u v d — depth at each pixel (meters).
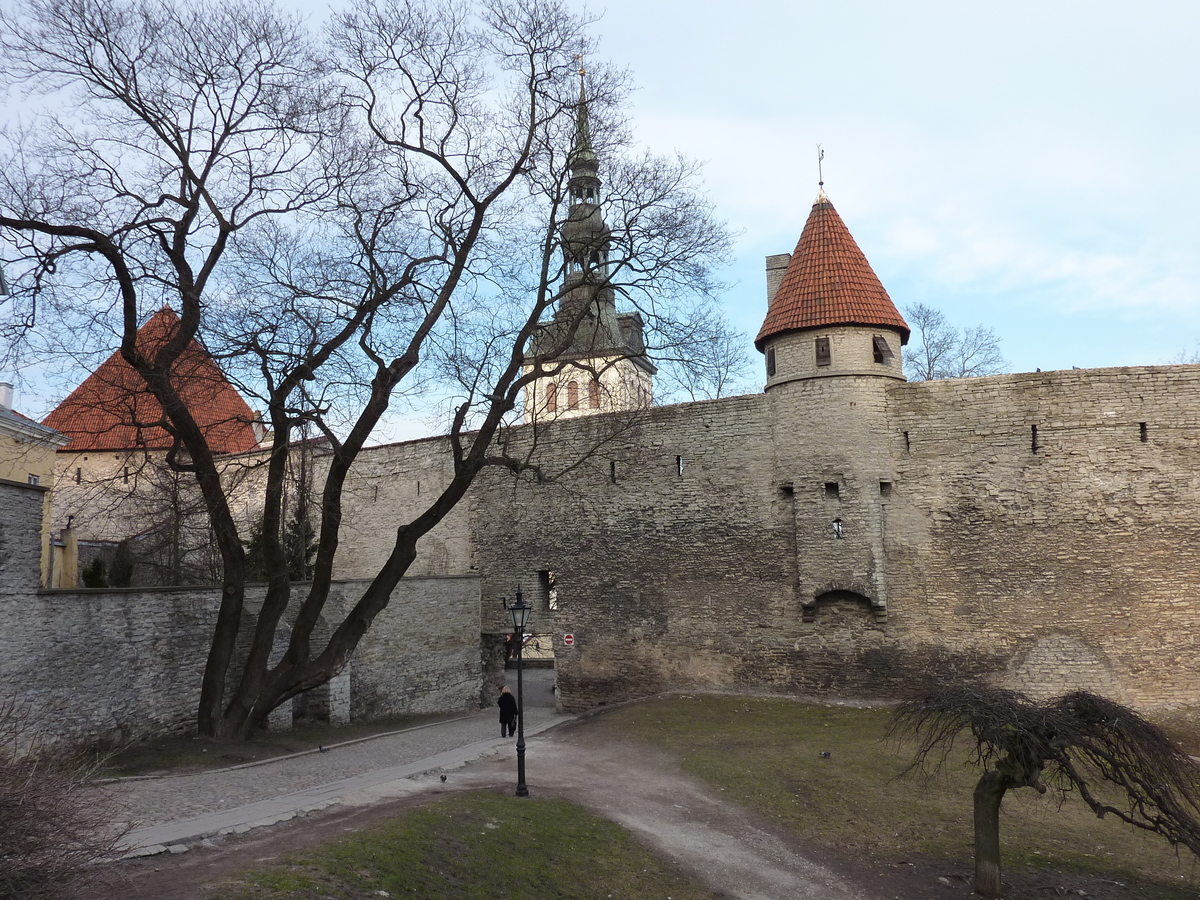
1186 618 21.38
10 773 7.25
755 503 25.66
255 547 32.78
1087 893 12.47
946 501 23.47
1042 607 22.33
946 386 23.81
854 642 23.88
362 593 25.72
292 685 19.73
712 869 13.12
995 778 12.52
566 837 13.16
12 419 27.38
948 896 12.40
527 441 29.86
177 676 19.92
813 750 19.16
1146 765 11.90
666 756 19.22
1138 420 22.25
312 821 12.18
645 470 27.62
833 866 13.45
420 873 10.56
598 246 22.20
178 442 18.94
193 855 10.20
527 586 29.47
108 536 36.75
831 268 25.05
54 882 7.10
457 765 17.94
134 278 16.98
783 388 25.16
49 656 16.53
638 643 27.11
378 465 35.09
